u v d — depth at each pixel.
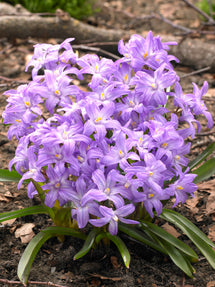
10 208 0.67
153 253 0.62
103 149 0.54
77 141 0.54
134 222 0.53
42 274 0.59
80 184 0.54
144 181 0.52
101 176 0.53
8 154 0.78
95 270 0.59
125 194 0.53
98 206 0.54
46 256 0.61
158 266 0.60
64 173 0.54
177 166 0.56
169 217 0.60
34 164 0.54
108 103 0.53
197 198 0.70
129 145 0.53
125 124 0.55
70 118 0.54
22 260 0.56
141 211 0.60
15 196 0.69
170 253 0.57
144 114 0.56
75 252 0.61
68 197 0.54
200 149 0.80
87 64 0.55
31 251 0.56
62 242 0.62
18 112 0.57
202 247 0.57
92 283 0.58
